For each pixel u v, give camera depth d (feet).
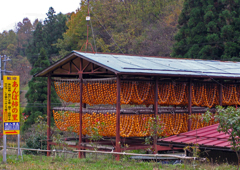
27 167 33.76
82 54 46.85
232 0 99.19
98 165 35.99
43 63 87.71
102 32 146.20
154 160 43.06
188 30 104.63
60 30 162.09
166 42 127.03
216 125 50.14
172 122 49.62
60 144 49.42
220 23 97.45
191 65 54.70
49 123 53.26
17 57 193.16
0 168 33.58
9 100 36.29
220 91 54.70
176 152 52.80
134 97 45.27
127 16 148.15
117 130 42.45
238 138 31.48
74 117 50.34
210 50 96.43
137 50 130.93
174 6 144.46
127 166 35.19
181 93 50.14
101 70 49.26
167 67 48.16
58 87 52.90
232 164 38.86
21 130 82.99
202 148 40.24
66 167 34.24
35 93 83.30
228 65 61.52
